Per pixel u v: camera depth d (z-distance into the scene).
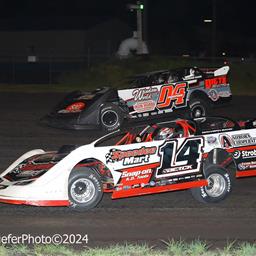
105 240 16.30
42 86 67.44
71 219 18.53
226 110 45.91
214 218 18.81
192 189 20.48
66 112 36.16
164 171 19.95
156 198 21.38
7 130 36.91
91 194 19.41
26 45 119.81
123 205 20.34
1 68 106.06
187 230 17.42
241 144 21.00
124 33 125.56
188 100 38.34
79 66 107.00
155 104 37.34
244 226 17.91
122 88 36.66
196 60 78.00
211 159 20.70
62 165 19.12
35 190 18.86
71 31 118.06
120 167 19.53
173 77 38.06
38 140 33.59
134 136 20.55
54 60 108.44
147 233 17.06
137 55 75.94
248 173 21.09
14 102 51.75
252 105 49.44
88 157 19.28
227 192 20.64
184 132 20.38
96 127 35.81
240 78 69.88
